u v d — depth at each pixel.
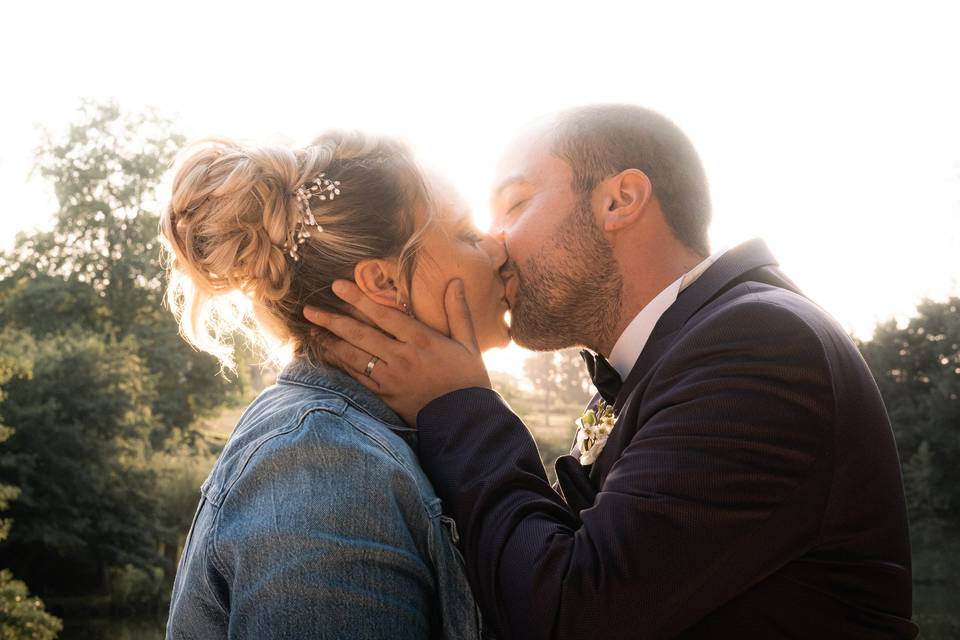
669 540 1.48
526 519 1.56
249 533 1.44
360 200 1.72
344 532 1.44
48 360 26.53
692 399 1.58
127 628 23.92
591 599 1.46
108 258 39.12
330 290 1.76
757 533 1.51
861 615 1.60
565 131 2.04
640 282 1.99
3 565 26.06
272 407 1.68
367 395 1.72
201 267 1.70
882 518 1.64
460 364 1.76
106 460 26.03
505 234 2.05
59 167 39.66
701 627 1.56
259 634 1.38
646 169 2.00
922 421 31.39
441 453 1.67
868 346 33.72
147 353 36.34
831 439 1.57
